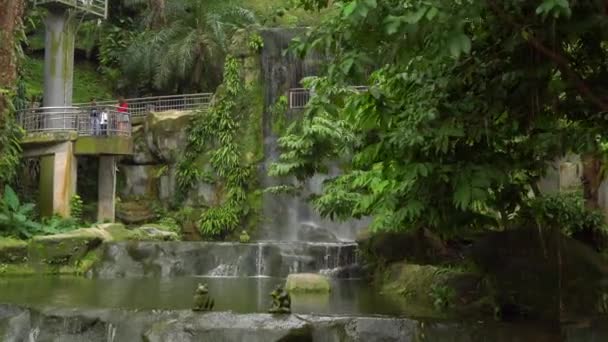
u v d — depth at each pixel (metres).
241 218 22.62
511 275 9.82
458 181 5.85
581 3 4.61
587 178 13.82
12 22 16.95
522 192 9.01
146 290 13.16
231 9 28.84
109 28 31.33
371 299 11.53
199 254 17.53
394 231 13.62
